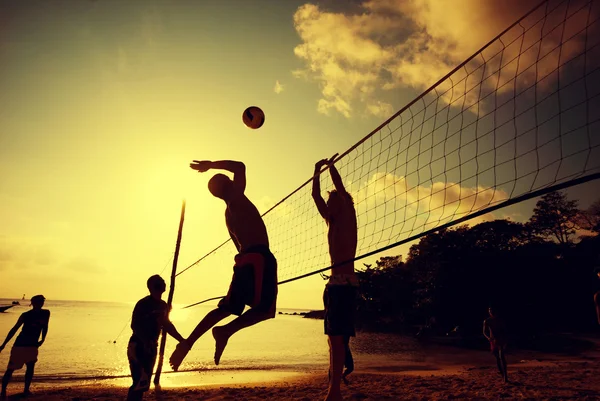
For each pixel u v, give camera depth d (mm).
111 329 46844
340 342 3629
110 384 11820
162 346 8430
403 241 3039
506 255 43281
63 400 7008
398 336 47781
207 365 18453
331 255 3852
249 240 2742
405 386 8172
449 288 43125
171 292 8031
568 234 46688
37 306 7609
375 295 61812
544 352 24438
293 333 55125
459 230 46875
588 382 8492
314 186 4199
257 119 4531
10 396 7387
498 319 8836
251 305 2580
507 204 2363
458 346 31797
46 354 22469
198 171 2908
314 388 8172
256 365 18625
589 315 40250
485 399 6371
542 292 41562
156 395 7363
